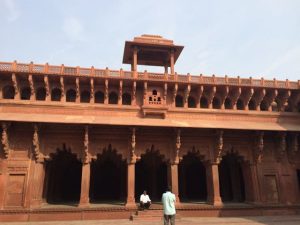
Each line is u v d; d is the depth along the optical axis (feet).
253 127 63.93
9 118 55.57
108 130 62.39
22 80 62.59
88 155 59.67
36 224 49.75
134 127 60.29
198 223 50.14
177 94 68.95
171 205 36.29
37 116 58.49
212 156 65.26
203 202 66.69
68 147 60.59
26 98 63.46
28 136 59.11
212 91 67.97
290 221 53.06
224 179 78.13
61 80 61.98
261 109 73.31
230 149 66.59
